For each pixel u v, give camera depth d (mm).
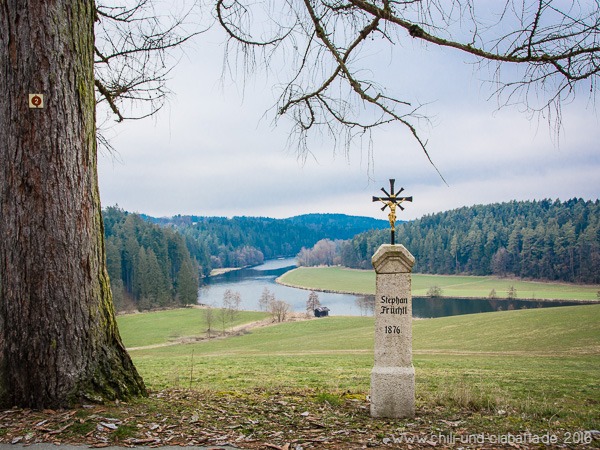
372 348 35844
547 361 21547
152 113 8492
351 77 6727
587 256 101250
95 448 4441
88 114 5781
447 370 16062
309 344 42469
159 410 5566
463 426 5684
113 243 82375
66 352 5492
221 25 6566
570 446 4840
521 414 6516
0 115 5410
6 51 5355
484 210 147250
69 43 5535
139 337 56625
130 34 7625
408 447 4762
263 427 5262
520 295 87812
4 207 5441
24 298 5410
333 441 4895
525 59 5301
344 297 95750
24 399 5387
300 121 7223
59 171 5469
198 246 140875
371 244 141125
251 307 83750
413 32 5777
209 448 4547
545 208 141375
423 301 85125
